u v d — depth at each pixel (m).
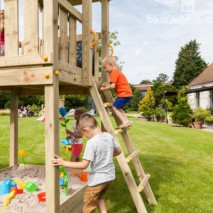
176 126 17.81
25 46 2.96
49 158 2.83
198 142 10.33
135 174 5.87
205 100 23.78
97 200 3.15
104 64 4.28
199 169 6.36
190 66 52.72
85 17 3.71
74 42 3.59
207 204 4.29
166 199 4.48
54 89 2.84
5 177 4.85
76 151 5.45
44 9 2.81
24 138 10.55
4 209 3.35
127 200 4.37
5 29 3.04
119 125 4.44
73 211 3.45
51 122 2.82
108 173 3.01
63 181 4.05
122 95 4.25
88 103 28.44
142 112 24.69
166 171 6.15
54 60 2.83
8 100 29.44
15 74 2.97
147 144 9.77
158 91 42.31
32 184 4.07
